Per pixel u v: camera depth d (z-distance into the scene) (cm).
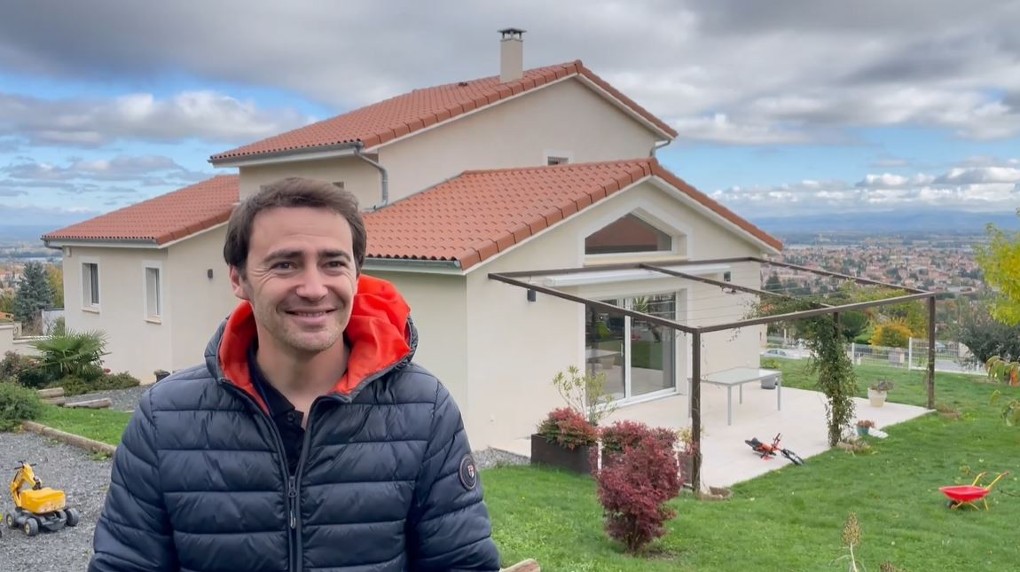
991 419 1390
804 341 1500
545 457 1060
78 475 880
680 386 1566
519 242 1174
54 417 1191
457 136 1592
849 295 1484
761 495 961
